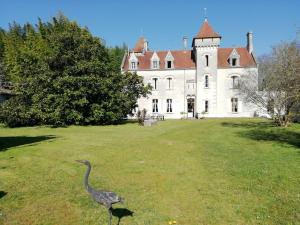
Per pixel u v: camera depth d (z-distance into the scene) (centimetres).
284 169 1223
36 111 3191
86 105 3334
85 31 3616
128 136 2289
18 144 1889
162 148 1734
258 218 773
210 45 5253
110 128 2986
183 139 2109
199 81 5306
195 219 776
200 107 5316
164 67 5462
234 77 5244
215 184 1045
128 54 5834
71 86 3228
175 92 5422
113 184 1048
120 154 1556
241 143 1923
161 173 1189
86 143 1920
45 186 1016
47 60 3350
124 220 768
